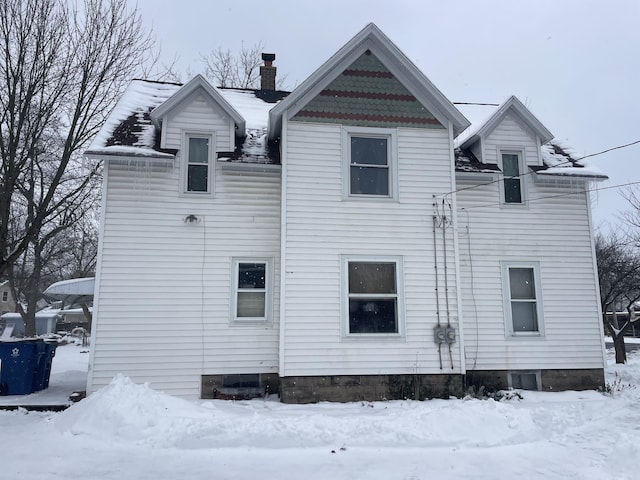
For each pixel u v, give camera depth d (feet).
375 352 33.71
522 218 40.11
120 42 37.99
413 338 34.19
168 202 35.86
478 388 37.22
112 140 35.83
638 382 43.04
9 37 33.83
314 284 33.86
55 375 46.68
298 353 33.01
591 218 40.96
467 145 41.68
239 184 37.04
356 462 20.54
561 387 38.01
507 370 37.78
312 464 20.26
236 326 35.42
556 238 40.24
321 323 33.53
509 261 39.37
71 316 158.20
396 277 34.88
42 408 31.24
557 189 41.04
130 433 23.49
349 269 34.76
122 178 35.55
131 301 34.40
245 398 34.32
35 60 33.96
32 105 35.58
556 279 39.63
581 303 39.55
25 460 20.40
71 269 120.16
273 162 36.73
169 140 36.37
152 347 34.22
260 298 36.40
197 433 23.22
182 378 34.30
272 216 37.01
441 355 34.27
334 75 36.42
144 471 19.22
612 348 101.60
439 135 36.94
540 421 26.27
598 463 20.26
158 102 42.09
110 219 34.91
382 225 35.24
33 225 36.32
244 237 36.47
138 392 26.91
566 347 38.68
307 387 32.73
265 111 44.16
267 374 35.35
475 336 37.91
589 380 38.42
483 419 25.04
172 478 18.47
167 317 34.71
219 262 35.91
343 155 35.65
